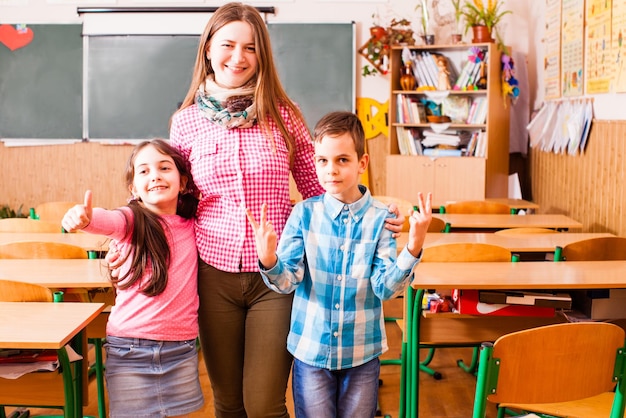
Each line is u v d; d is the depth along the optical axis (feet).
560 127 18.13
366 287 6.62
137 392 6.89
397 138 20.93
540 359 5.86
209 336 7.13
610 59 14.78
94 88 21.98
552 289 8.98
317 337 6.62
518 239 12.10
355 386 6.74
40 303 7.74
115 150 22.17
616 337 6.06
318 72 21.72
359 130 6.63
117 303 7.09
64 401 7.32
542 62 20.03
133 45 21.81
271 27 21.66
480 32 19.92
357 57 21.74
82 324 6.98
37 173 22.33
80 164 22.24
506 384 5.86
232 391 7.23
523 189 21.80
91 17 21.81
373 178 22.04
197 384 7.18
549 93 19.30
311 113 21.89
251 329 6.97
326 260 6.64
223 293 7.01
